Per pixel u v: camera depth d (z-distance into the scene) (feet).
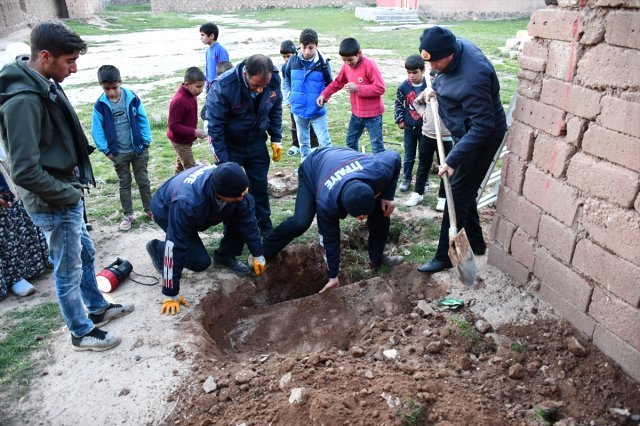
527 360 11.33
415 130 19.74
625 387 10.52
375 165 13.57
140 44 70.18
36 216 10.50
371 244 15.84
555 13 11.52
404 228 18.12
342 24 92.94
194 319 13.23
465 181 13.78
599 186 10.87
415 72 18.66
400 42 66.33
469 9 95.76
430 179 22.35
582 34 10.86
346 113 33.86
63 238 10.76
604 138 10.64
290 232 15.10
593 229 11.17
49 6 90.58
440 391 10.12
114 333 12.59
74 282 11.33
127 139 17.61
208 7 124.88
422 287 14.64
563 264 12.21
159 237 17.87
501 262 14.53
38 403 10.69
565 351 11.49
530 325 12.34
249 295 15.33
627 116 10.00
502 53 53.72
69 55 9.64
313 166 14.84
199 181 12.90
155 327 12.78
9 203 13.58
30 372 11.52
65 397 10.81
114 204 20.59
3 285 14.26
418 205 19.65
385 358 11.47
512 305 13.01
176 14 118.73
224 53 30.73
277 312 14.34
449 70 12.53
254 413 10.03
